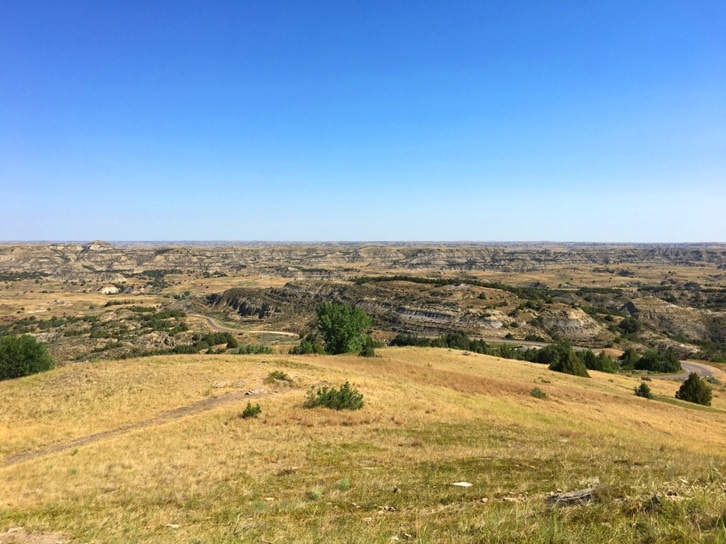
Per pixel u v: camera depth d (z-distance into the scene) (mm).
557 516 8586
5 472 19719
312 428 25734
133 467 18828
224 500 13555
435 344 104375
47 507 13875
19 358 50500
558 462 16734
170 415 31250
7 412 34250
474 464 16781
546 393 45656
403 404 33562
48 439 26781
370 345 84000
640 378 80438
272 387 38219
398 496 12484
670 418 42375
